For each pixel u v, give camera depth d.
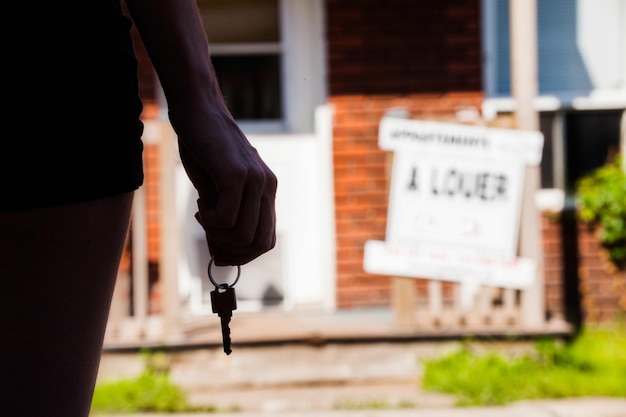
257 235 1.19
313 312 6.81
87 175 1.02
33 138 0.98
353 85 6.94
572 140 7.15
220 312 1.29
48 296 1.00
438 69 6.97
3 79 0.97
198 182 1.22
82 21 1.03
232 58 7.11
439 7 6.96
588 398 5.51
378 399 5.52
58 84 1.00
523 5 6.14
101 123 1.04
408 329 5.98
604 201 6.95
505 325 6.12
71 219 1.01
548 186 7.14
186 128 1.16
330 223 6.91
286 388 5.84
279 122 7.12
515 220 6.09
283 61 7.11
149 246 6.75
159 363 5.82
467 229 6.09
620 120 7.14
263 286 7.02
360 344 5.94
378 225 6.92
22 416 1.01
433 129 6.11
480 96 6.97
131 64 1.11
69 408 1.04
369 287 6.91
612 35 7.13
